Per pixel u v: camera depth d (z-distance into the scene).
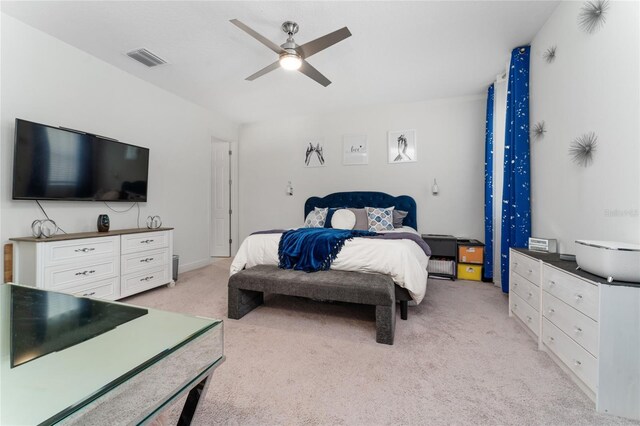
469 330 2.12
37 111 2.49
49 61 2.56
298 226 5.04
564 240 2.08
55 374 0.97
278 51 2.21
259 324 2.24
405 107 4.38
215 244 5.47
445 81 3.56
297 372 1.57
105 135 3.06
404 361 1.68
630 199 1.46
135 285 2.91
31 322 1.34
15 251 2.26
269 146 5.23
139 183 3.31
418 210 4.32
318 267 2.38
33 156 2.34
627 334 1.21
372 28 2.44
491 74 3.35
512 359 1.70
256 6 2.17
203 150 4.54
